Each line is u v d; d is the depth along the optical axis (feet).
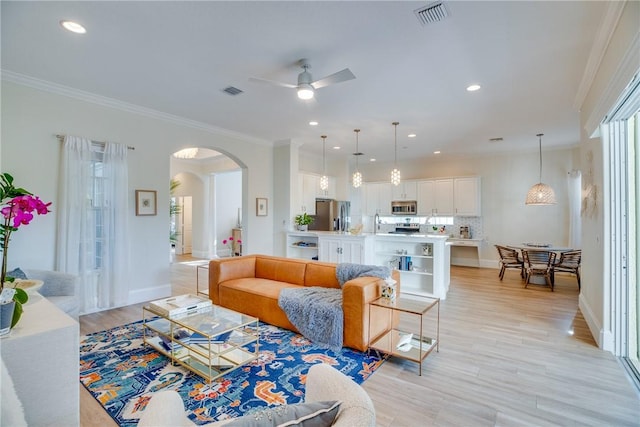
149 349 9.76
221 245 33.04
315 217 25.14
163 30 8.45
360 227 19.12
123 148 13.85
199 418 6.57
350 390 3.51
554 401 7.27
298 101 13.69
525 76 11.07
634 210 9.78
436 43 9.00
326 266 12.35
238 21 8.02
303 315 10.45
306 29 8.37
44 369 4.52
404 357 8.74
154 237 15.31
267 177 21.45
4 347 4.22
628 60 6.54
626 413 6.84
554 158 22.80
